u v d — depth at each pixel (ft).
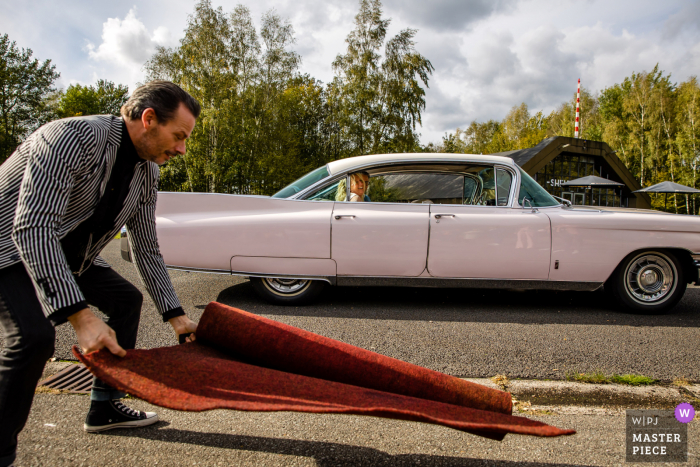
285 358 4.59
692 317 12.63
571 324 11.59
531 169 89.04
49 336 4.02
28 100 106.73
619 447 5.73
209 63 82.74
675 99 124.98
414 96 88.12
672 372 8.37
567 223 12.44
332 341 4.79
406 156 13.61
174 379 3.66
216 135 84.33
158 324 10.66
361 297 14.28
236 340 4.64
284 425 6.19
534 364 8.64
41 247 3.53
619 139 134.51
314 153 112.57
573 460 5.41
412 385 4.55
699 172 114.11
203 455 5.31
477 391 4.58
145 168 4.93
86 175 4.12
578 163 99.45
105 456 5.23
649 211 13.98
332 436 5.90
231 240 12.20
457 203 14.25
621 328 11.30
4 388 3.91
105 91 139.54
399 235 12.34
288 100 98.78
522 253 12.38
